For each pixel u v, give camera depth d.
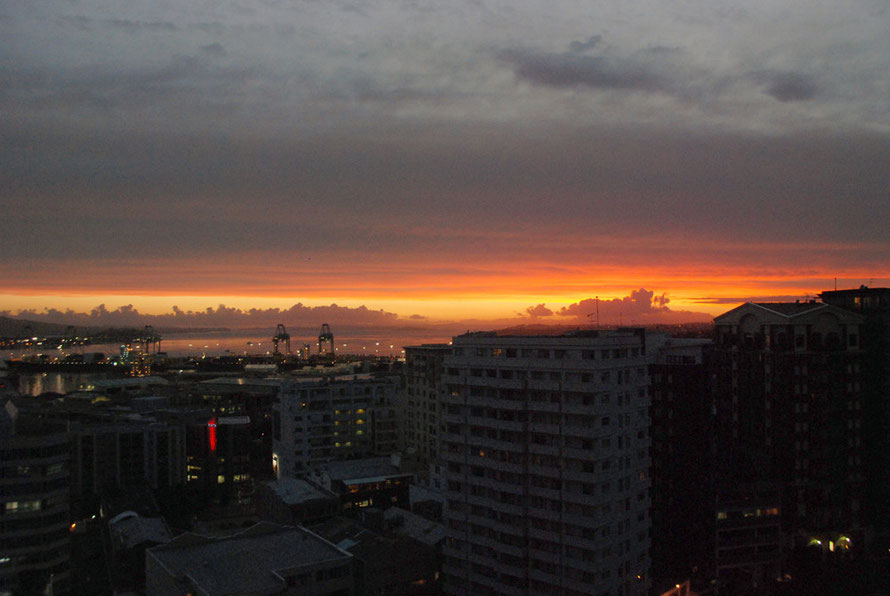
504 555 115.75
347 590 111.44
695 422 145.25
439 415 198.62
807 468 157.62
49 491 130.75
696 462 144.62
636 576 113.38
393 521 145.75
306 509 168.38
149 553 114.00
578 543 107.69
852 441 160.88
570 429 109.81
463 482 123.31
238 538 121.19
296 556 112.56
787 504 157.50
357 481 188.38
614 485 109.94
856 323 163.38
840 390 160.50
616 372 111.75
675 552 141.25
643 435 116.88
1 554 126.31
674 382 145.75
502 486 117.12
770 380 164.62
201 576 103.38
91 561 172.88
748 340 171.50
